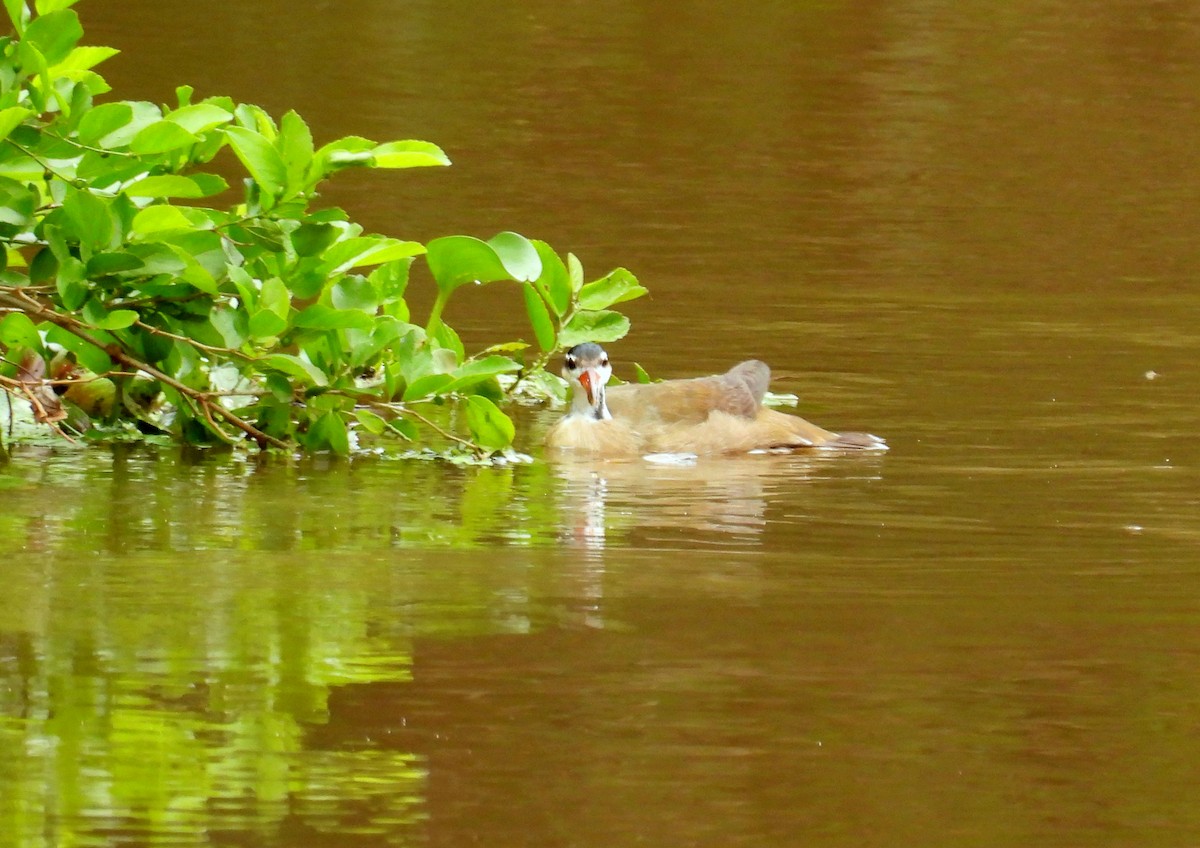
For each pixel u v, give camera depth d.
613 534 11.20
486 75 31.47
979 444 14.18
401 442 14.50
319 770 7.19
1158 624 9.26
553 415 16.11
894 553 10.73
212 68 30.23
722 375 15.59
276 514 11.62
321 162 13.38
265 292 13.28
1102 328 18.94
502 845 6.58
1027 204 25.31
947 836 6.76
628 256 21.52
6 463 13.18
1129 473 13.11
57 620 8.99
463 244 14.59
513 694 8.06
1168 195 26.05
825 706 8.00
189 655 8.48
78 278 13.05
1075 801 7.06
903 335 18.45
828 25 36.81
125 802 6.87
